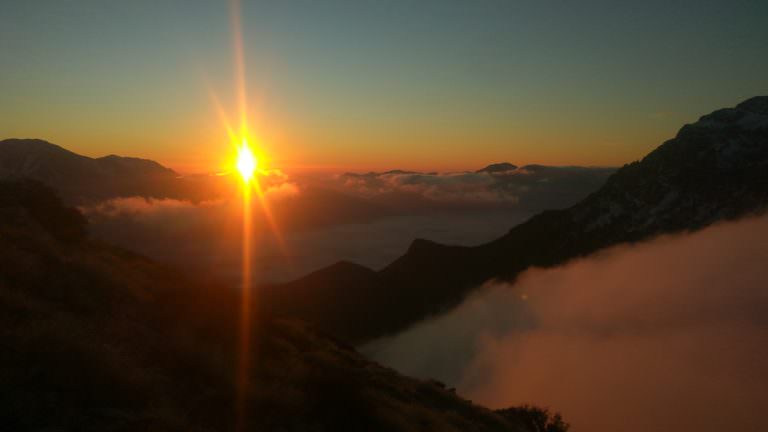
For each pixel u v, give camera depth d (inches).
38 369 230.2
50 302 334.0
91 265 439.2
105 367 248.4
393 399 539.5
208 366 334.0
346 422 352.2
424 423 490.0
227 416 286.7
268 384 352.2
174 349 336.2
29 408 204.4
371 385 569.6
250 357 417.1
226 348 418.6
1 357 230.5
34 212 595.8
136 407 242.5
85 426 209.3
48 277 363.6
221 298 528.1
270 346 484.7
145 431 221.9
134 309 397.7
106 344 293.3
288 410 327.9
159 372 301.4
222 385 322.7
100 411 224.2
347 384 392.8
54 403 215.3
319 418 344.5
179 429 237.6
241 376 350.9
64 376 232.7
